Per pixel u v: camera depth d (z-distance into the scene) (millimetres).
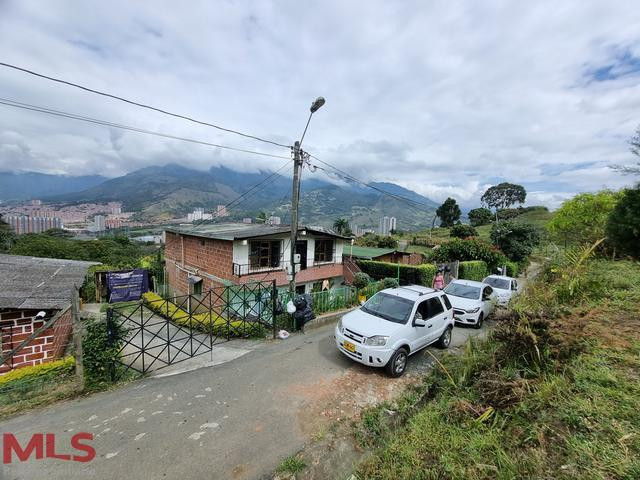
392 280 14531
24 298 7625
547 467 2922
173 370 6562
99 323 6934
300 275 16516
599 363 4125
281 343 8383
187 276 18188
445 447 3621
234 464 3830
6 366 7254
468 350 5746
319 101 9117
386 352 6020
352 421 4789
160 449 4039
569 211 20266
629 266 8938
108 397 5348
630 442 2867
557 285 7504
